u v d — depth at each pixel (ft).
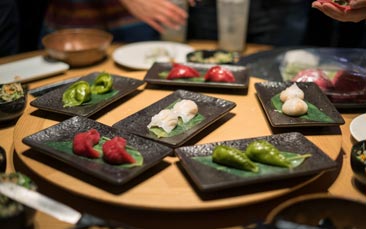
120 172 2.09
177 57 4.11
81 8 5.00
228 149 2.17
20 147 2.43
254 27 4.97
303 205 1.83
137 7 4.43
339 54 3.64
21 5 5.50
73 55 3.76
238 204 1.98
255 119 2.78
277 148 2.33
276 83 3.09
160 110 2.81
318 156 2.22
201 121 2.65
